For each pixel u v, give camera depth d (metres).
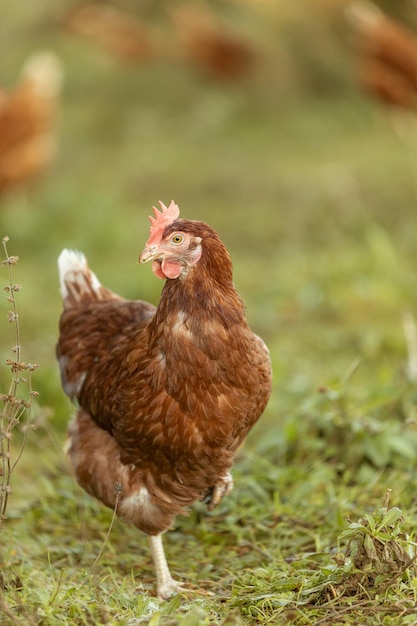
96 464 6.29
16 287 5.53
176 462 5.91
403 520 5.82
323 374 9.84
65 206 15.50
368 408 7.96
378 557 5.25
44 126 14.78
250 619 5.31
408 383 8.57
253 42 21.17
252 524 7.00
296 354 10.59
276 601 5.38
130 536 7.08
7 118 14.40
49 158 15.27
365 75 13.59
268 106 21.00
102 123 21.36
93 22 22.12
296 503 7.14
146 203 16.97
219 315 5.64
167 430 5.76
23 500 7.62
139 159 18.92
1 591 5.34
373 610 5.02
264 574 5.92
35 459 8.34
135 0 24.52
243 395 5.77
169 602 5.48
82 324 6.93
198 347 5.61
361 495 7.18
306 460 7.77
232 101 21.06
